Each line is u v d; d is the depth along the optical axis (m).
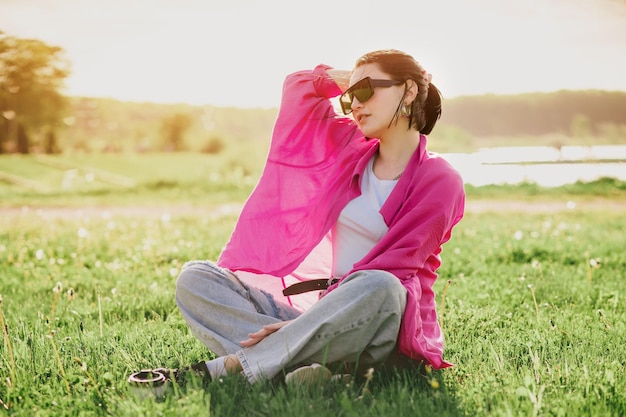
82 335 4.01
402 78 3.17
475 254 7.77
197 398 2.77
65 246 8.85
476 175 28.34
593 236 9.55
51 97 59.81
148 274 6.66
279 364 2.96
